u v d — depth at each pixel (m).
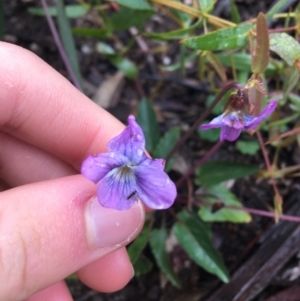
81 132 0.09
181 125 0.13
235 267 0.11
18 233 0.07
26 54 0.09
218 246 0.12
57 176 0.10
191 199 0.11
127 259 0.10
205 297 0.11
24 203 0.07
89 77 0.14
